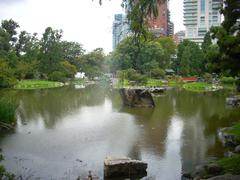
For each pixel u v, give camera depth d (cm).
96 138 2319
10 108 2802
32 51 9175
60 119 3108
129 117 3238
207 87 6938
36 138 2319
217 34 1449
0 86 6000
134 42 1597
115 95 5575
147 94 4059
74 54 11906
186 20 16000
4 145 2123
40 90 6494
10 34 10031
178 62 9919
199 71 8906
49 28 9394
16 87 7025
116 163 1537
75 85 8362
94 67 11706
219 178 1193
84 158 1845
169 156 1867
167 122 2942
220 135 2330
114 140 2261
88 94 5716
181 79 8781
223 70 1480
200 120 3022
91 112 3575
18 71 7638
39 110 3691
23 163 1755
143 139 2283
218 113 3412
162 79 8975
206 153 1906
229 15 1402
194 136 2358
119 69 9219
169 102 4494
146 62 8875
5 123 2678
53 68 9325
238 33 1432
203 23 15712
